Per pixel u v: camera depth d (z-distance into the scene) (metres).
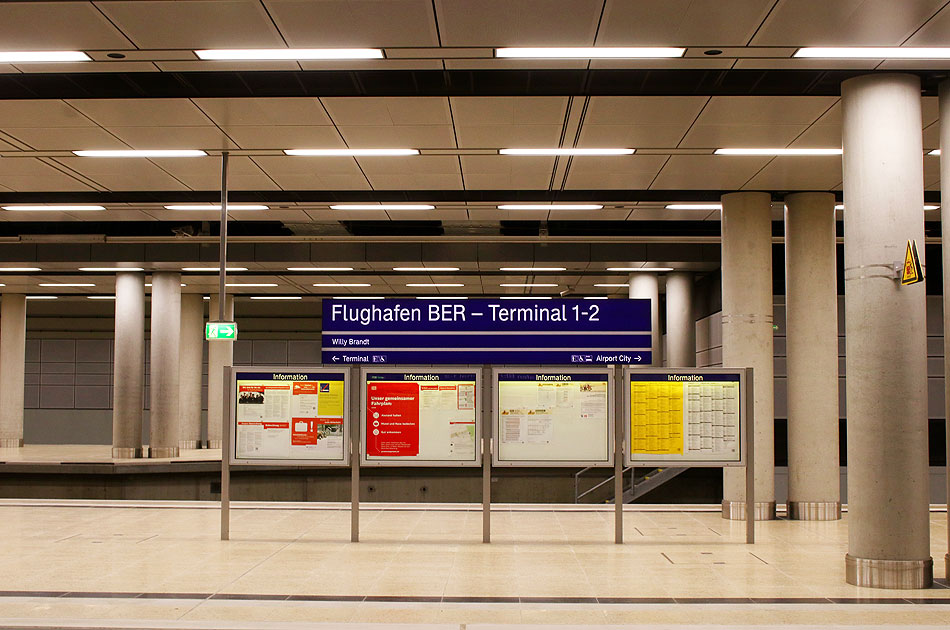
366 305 11.05
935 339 19.38
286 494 22.59
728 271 14.02
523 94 9.38
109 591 7.88
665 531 11.91
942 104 9.05
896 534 8.36
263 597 7.64
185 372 29.56
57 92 9.48
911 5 7.09
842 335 19.62
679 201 14.99
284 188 14.61
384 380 10.95
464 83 9.30
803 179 13.22
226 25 7.64
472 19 7.47
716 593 7.92
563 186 14.23
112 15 7.43
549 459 10.89
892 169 8.59
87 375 36.50
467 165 12.77
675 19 7.44
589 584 8.27
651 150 11.73
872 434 8.52
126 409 23.59
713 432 10.95
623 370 10.96
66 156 12.32
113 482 21.00
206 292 29.14
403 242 19.41
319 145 11.66
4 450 28.39
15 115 10.33
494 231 18.73
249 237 18.48
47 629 6.57
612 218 17.23
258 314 35.53
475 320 11.00
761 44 8.00
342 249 20.66
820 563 9.52
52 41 8.03
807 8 7.17
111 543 10.63
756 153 11.77
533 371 10.95
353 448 10.89
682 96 9.42
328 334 11.04
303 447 10.92
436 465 10.87
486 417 11.72
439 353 11.00
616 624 6.75
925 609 7.38
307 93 9.48
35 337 36.72
